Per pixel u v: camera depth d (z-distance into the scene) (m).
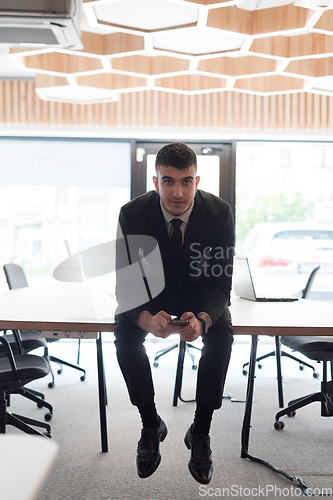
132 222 2.16
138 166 6.35
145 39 3.21
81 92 4.56
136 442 2.82
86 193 6.32
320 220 6.47
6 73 5.77
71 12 2.58
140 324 1.95
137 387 1.93
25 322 2.08
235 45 3.39
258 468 2.48
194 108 5.98
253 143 6.41
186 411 3.42
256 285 4.79
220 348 1.96
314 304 2.95
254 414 3.38
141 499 2.14
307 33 3.51
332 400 2.63
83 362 5.00
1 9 2.54
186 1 2.65
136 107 5.98
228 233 2.23
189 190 2.02
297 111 6.04
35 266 6.34
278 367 3.57
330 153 6.44
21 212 6.32
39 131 5.99
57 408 3.47
